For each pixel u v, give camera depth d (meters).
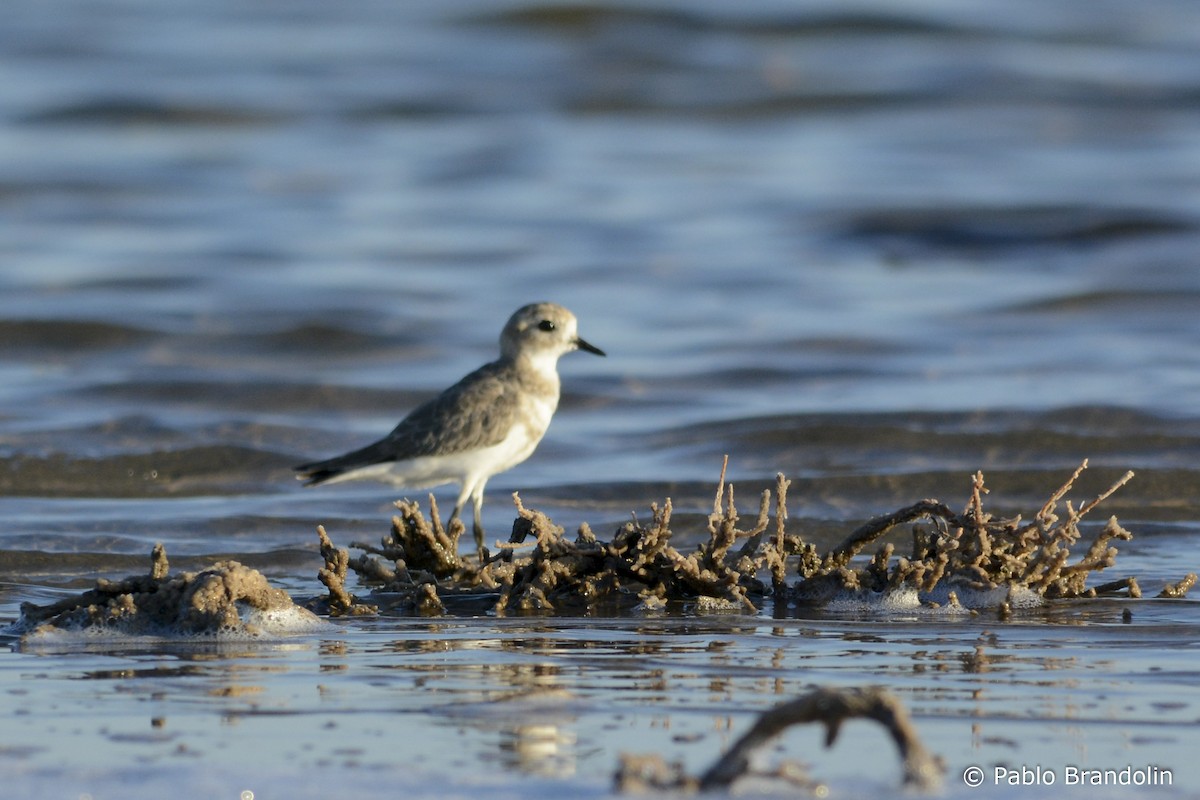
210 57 46.91
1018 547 10.03
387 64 46.84
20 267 26.78
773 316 23.77
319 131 40.78
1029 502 13.46
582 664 7.95
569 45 47.91
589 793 5.73
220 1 55.03
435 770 6.05
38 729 6.65
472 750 6.34
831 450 15.51
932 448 15.50
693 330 22.69
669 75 45.88
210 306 23.73
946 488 13.93
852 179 35.94
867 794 5.71
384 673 7.71
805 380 19.30
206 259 28.02
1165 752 6.36
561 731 6.65
